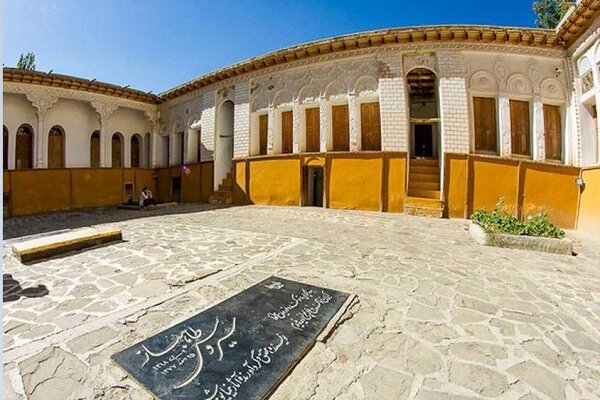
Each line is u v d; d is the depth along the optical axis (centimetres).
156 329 317
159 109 1930
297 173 1318
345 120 1257
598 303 401
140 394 231
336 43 1188
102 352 279
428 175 1167
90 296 395
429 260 560
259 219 1007
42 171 1488
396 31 1098
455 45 1096
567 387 248
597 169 912
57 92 1520
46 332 311
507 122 1073
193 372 250
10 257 563
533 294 423
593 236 888
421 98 1594
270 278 454
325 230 818
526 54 1075
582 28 947
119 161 1819
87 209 1554
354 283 442
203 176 1619
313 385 245
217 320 328
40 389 236
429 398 235
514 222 705
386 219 1003
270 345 285
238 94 1489
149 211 1328
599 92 903
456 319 348
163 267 505
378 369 264
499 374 261
